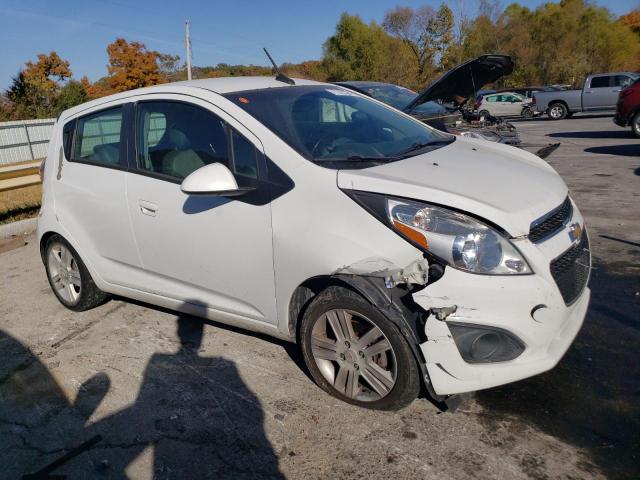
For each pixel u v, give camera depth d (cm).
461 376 244
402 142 341
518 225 245
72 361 352
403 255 247
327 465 245
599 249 496
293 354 341
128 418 289
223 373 325
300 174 279
